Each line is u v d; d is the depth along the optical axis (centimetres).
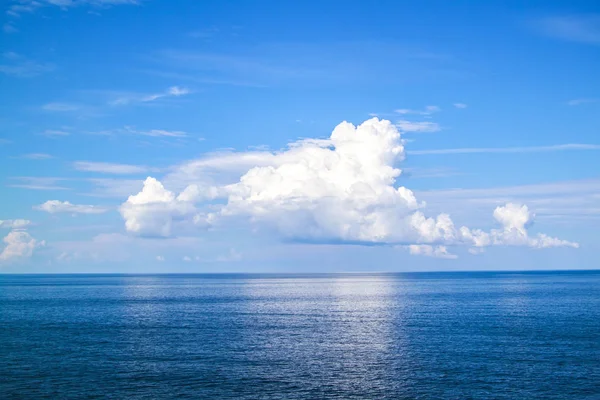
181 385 5075
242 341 7450
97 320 10081
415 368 5728
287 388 4988
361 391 4894
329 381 5222
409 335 7938
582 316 10281
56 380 5241
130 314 11288
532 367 5728
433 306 12988
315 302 14812
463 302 14150
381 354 6469
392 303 14150
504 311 11444
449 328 8675
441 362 6003
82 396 4725
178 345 7131
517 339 7475
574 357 6200
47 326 9131
